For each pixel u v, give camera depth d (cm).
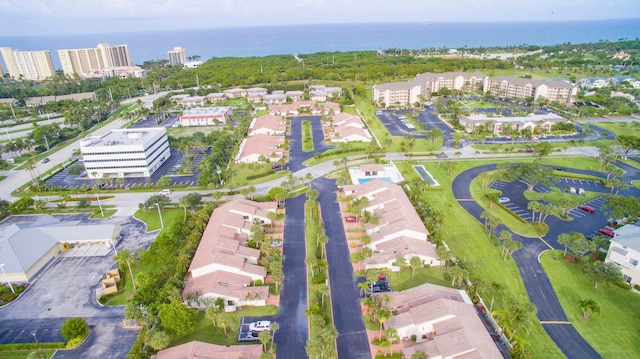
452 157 17500
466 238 11162
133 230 12062
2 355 7606
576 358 7238
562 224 11819
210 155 17050
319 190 14400
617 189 14025
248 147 18525
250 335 7869
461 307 7912
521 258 10231
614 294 8850
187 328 7762
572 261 10050
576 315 8275
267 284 9456
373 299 8175
